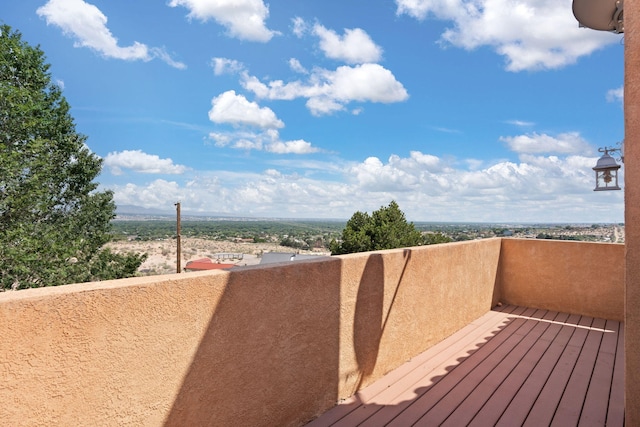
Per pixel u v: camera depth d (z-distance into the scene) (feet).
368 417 7.77
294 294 7.14
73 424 4.23
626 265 6.37
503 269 18.12
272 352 6.73
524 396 8.87
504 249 18.11
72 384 4.22
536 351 11.82
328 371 8.00
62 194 62.80
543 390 9.20
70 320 4.19
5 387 3.71
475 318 15.31
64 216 62.64
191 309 5.46
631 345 6.32
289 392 7.09
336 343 8.19
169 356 5.20
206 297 5.66
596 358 11.31
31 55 59.00
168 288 5.16
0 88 50.65
